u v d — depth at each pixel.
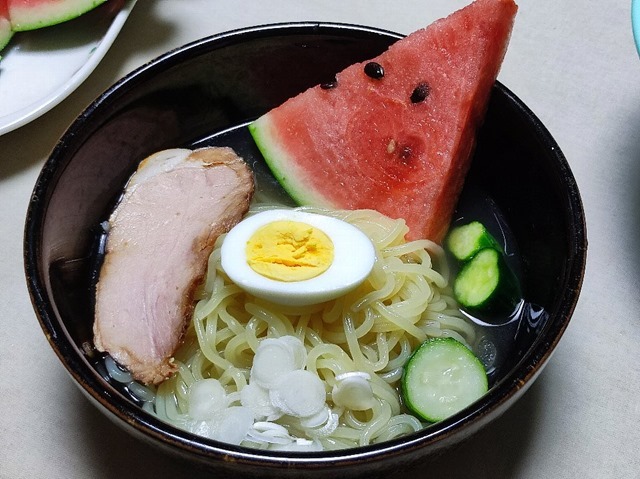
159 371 0.28
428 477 0.27
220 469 0.22
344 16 0.42
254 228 0.29
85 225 0.31
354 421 0.28
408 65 0.32
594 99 0.39
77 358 0.24
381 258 0.30
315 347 0.28
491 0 0.30
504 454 0.28
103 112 0.30
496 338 0.30
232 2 0.43
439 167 0.31
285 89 0.35
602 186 0.35
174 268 0.30
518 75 0.39
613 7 0.42
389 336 0.29
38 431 0.28
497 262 0.30
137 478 0.27
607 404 0.29
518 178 0.31
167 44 0.41
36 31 0.40
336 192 0.33
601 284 0.32
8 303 0.31
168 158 0.34
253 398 0.27
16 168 0.36
